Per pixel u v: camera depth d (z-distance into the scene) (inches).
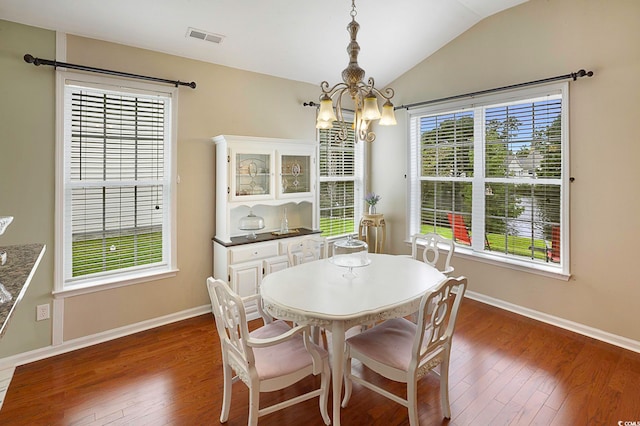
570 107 113.7
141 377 91.4
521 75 125.3
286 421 75.9
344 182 180.5
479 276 143.5
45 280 101.0
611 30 104.1
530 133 126.4
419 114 161.9
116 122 113.3
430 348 70.2
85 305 108.0
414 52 150.1
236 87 137.0
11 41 94.0
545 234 124.4
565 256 116.8
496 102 133.6
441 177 157.2
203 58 127.3
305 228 157.6
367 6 113.2
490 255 140.3
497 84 132.4
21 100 95.8
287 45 127.5
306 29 119.4
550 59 117.6
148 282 119.7
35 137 98.3
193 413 77.7
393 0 113.3
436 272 94.1
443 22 132.6
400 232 174.2
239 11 105.4
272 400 83.3
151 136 120.2
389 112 87.5
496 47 132.2
